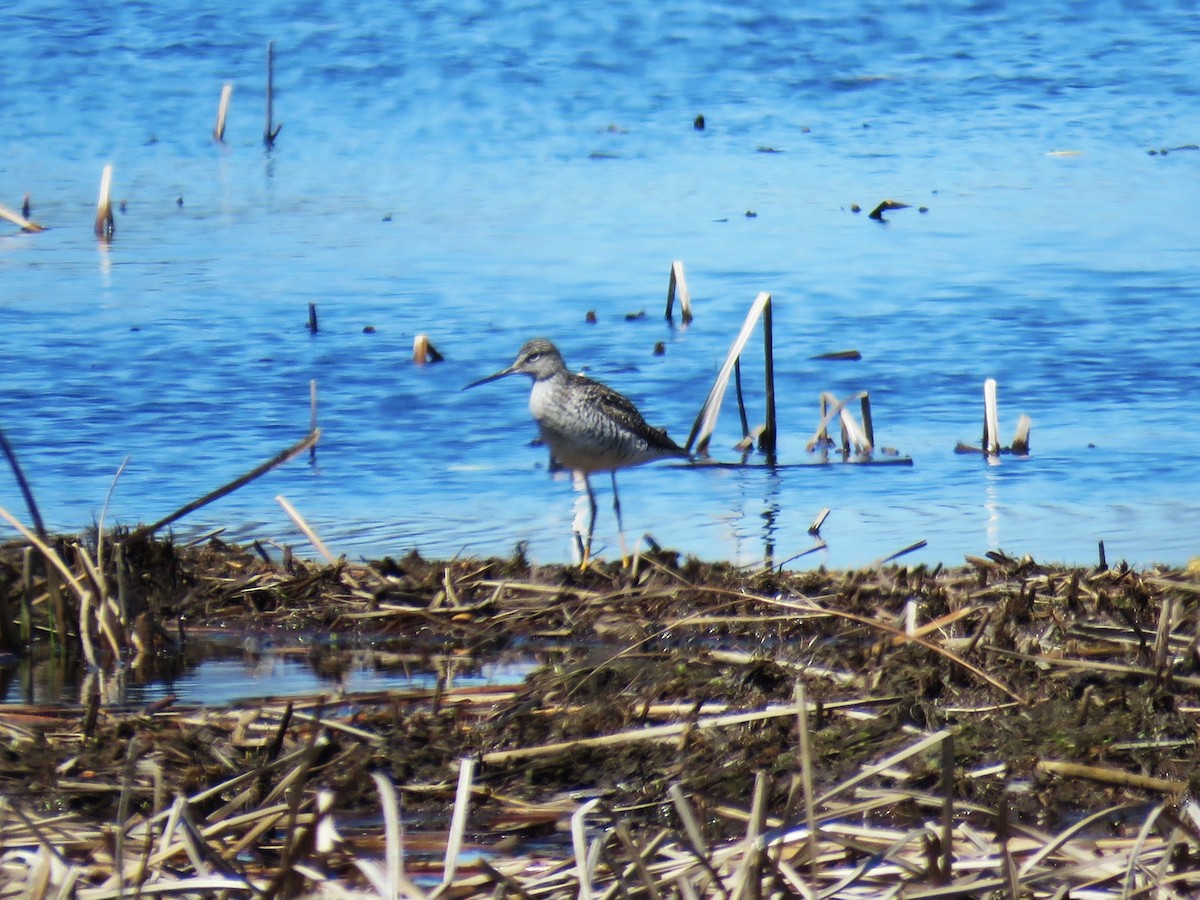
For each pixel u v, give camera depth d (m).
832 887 6.67
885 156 28.02
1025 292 21.16
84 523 13.55
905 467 15.70
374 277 21.66
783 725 8.81
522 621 11.35
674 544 13.42
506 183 26.50
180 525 13.73
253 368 18.12
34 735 8.82
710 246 23.19
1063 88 31.94
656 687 9.52
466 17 34.69
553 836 7.79
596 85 31.72
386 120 29.97
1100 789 8.09
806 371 18.47
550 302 20.69
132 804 8.02
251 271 21.81
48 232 23.44
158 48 32.50
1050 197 25.78
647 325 19.88
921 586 11.63
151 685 10.13
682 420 17.11
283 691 10.02
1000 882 6.54
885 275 21.86
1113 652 9.80
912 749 6.98
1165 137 29.09
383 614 11.45
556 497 14.94
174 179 26.55
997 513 14.14
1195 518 13.88
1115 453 15.90
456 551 13.25
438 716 9.23
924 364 18.66
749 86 31.88
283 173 27.05
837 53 33.62
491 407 17.33
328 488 14.99
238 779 7.86
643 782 8.34
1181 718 8.77
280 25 33.94
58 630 10.75
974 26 35.56
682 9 35.41
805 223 24.33
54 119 29.55
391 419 16.89
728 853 6.79
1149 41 34.91
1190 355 18.86
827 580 11.89
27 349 18.42
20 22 33.12
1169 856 6.69
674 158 27.80
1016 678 9.41
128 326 19.31
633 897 6.50
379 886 6.36
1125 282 21.56
